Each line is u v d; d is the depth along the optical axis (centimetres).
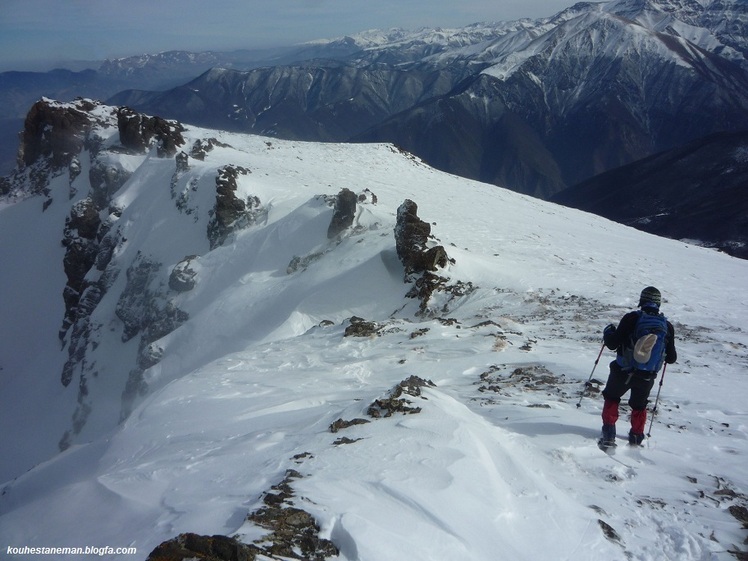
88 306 4184
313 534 418
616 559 444
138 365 2981
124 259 3950
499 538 444
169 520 496
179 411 1052
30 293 5009
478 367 1145
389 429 627
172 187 4019
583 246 3250
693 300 2105
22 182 6019
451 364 1169
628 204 13900
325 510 443
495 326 1479
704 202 12556
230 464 622
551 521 478
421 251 2230
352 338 1454
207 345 2622
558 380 1012
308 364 1298
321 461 554
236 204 3434
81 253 4622
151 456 820
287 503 458
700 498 552
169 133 4966
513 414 773
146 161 4641
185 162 4094
